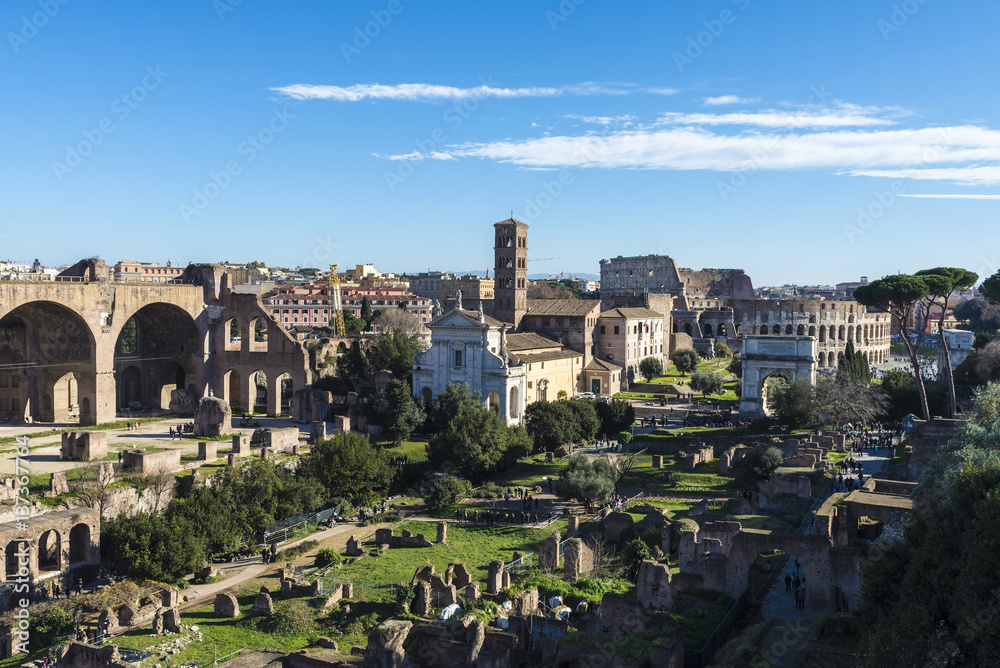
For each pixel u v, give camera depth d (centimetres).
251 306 13788
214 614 5856
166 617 5481
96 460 8975
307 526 8200
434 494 8906
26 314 11838
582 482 8281
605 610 4512
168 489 8069
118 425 11744
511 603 5462
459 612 5181
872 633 3400
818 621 3950
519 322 15538
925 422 8812
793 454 8856
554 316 15375
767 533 4681
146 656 4866
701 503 7619
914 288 10494
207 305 13875
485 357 12444
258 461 8881
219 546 7450
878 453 9244
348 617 5638
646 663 3747
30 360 12106
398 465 9894
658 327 17375
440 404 11506
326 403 12850
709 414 12444
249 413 13888
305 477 8875
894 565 3662
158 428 11625
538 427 11150
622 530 7069
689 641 4131
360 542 7712
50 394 12119
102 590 6291
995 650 2903
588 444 11506
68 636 5528
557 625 4675
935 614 3177
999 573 2969
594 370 14925
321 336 16062
